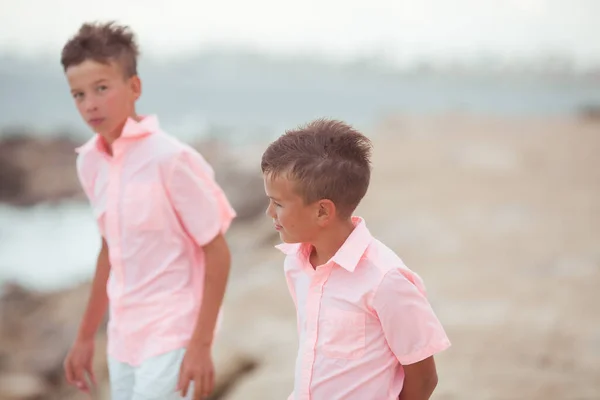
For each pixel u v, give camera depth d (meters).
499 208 14.38
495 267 9.55
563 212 13.88
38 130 48.56
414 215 13.69
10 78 96.50
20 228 26.05
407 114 46.03
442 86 114.44
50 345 11.58
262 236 14.12
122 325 3.17
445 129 34.91
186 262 3.19
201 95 100.06
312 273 2.47
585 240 11.28
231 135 45.78
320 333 2.41
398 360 2.38
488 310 7.47
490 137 30.00
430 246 11.03
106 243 3.39
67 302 13.80
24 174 33.31
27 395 9.54
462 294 8.20
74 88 3.13
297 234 2.36
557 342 6.40
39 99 77.94
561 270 9.34
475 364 5.90
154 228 3.12
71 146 37.84
